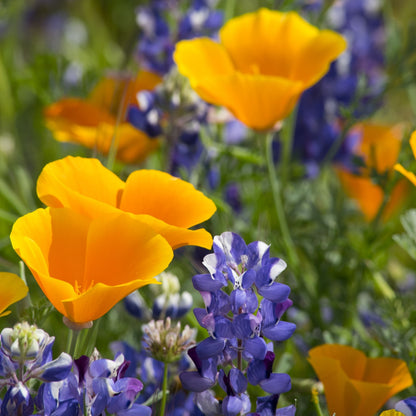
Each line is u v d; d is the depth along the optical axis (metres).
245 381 0.87
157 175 0.90
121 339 1.03
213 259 0.86
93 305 0.87
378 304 1.06
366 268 1.07
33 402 0.86
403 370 0.92
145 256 0.87
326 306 1.08
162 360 0.90
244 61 1.02
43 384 0.86
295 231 1.15
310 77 1.01
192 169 1.08
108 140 1.05
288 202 1.17
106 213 0.88
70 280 0.88
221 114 1.13
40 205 1.14
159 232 0.88
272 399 0.87
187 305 0.96
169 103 1.05
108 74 1.20
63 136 1.07
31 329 0.86
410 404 0.88
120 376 0.88
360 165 1.07
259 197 1.12
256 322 0.86
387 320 1.01
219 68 1.02
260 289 0.87
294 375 1.02
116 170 1.17
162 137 1.06
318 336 1.03
